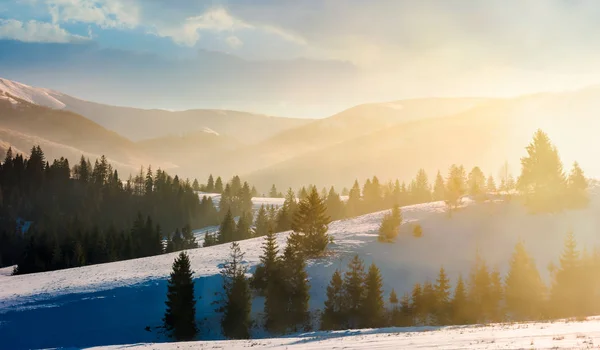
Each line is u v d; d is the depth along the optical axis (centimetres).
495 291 5097
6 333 4356
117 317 4731
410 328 3353
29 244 9806
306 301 4862
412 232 7581
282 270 4994
